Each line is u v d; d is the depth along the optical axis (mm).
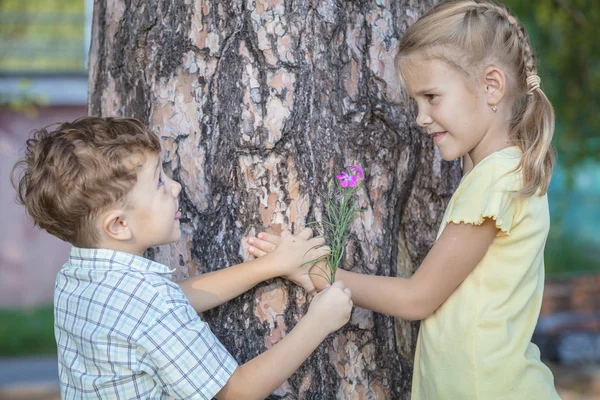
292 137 1903
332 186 1932
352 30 1972
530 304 1854
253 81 1905
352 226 1966
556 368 7242
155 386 1649
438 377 1846
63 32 11977
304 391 1937
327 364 1960
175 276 1984
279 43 1897
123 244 1715
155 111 2002
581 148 6164
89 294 1661
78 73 11344
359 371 1998
